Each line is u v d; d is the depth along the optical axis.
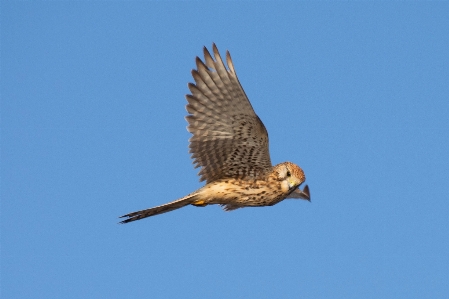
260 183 14.56
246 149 14.08
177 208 14.35
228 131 13.81
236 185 14.45
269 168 14.52
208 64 13.13
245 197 14.59
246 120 13.61
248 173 14.46
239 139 13.91
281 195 14.80
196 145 13.86
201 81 13.27
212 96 13.38
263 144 14.00
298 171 14.84
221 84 13.16
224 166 14.29
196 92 13.40
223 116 13.61
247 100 13.21
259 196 14.65
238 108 13.43
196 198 14.31
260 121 13.62
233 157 14.20
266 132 13.84
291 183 14.66
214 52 13.08
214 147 13.97
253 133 13.81
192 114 13.63
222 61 13.05
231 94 13.23
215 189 14.36
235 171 14.39
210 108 13.55
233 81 13.03
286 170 14.67
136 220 14.05
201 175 14.23
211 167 14.21
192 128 13.70
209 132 13.79
